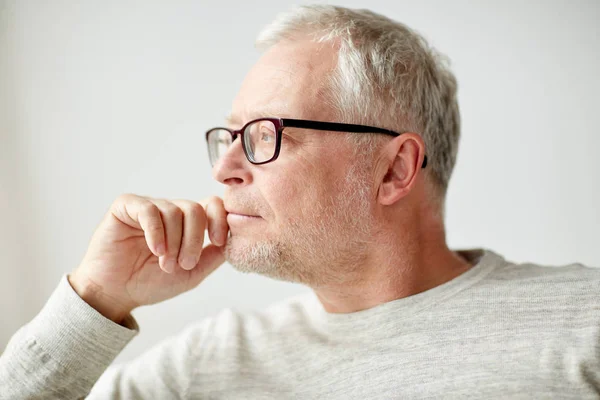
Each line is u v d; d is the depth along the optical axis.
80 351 1.03
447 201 1.65
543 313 0.98
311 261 1.03
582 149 1.56
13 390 1.00
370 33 1.11
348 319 1.09
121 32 1.68
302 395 1.07
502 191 1.61
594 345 0.92
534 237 1.60
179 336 1.30
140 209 1.02
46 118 1.67
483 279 1.06
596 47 1.53
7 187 1.65
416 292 1.08
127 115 1.69
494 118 1.61
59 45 1.67
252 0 1.67
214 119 1.69
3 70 1.65
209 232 1.06
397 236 1.07
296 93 1.01
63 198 1.69
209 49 1.69
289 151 1.00
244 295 1.73
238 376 1.15
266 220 1.01
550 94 1.57
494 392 0.92
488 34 1.59
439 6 1.61
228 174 1.01
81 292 1.07
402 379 0.98
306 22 1.11
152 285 1.11
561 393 0.90
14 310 1.66
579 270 1.06
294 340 1.16
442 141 1.19
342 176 1.02
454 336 0.99
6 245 1.65
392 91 1.08
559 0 1.54
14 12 1.65
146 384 1.20
